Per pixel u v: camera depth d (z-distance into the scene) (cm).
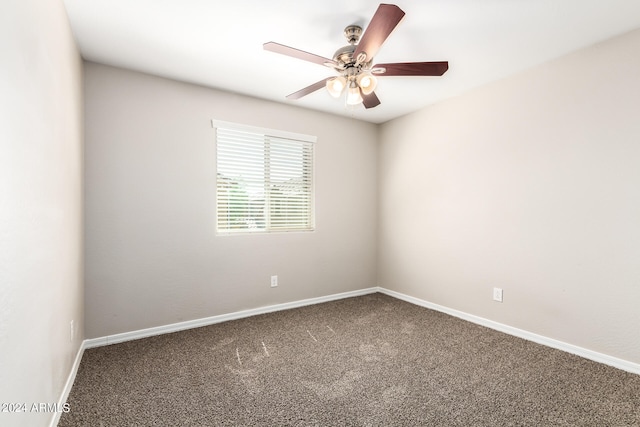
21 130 110
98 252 251
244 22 200
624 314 210
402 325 297
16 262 105
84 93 245
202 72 270
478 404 173
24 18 113
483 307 297
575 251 234
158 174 276
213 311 304
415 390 188
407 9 185
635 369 204
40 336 130
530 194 261
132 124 265
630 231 207
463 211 316
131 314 264
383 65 195
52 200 149
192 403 174
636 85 204
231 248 314
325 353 238
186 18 195
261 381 197
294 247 356
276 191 347
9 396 99
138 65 256
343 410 169
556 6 182
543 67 252
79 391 185
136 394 183
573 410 168
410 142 377
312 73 272
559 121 242
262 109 332
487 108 293
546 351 239
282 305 347
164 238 279
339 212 392
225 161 314
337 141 389
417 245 368
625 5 181
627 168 208
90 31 207
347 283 399
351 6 184
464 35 213
